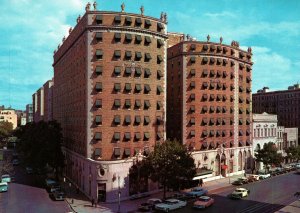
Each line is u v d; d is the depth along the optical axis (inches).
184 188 2529.5
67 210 2037.4
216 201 2272.4
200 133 3070.9
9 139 6545.3
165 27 2659.9
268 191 2605.8
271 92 5698.8
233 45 3501.5
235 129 3371.1
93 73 2377.0
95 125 2368.4
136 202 2267.5
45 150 2876.5
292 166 3826.3
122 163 2343.8
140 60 2479.1
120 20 2396.7
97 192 2267.5
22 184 2795.3
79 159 2677.2
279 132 4234.7
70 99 3110.2
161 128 2605.8
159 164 2229.3
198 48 3088.1
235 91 3385.8
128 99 2425.0
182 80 3058.6
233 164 3344.0
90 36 2378.2
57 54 4040.4
